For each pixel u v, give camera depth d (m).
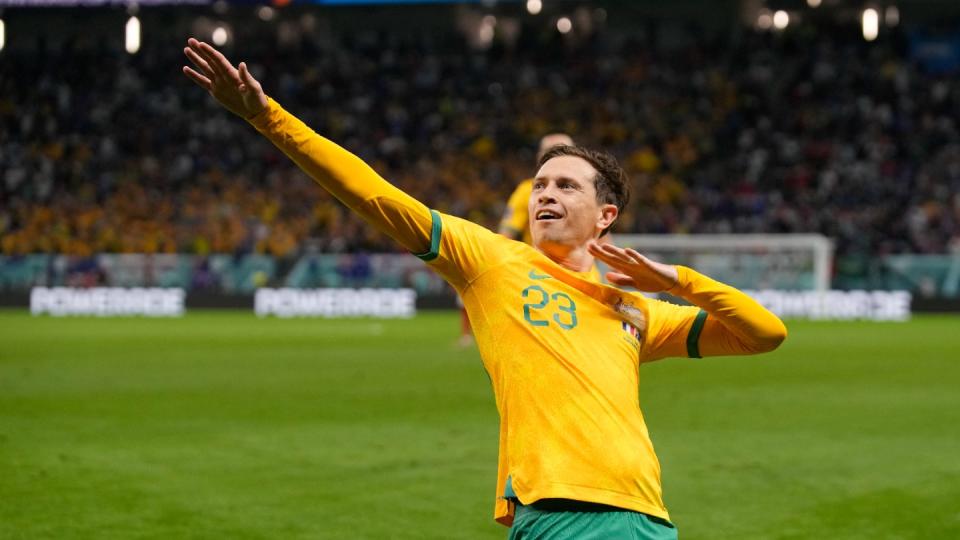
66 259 28.14
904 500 5.74
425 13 38.22
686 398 9.91
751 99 35.31
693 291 3.22
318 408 9.12
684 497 5.80
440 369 12.55
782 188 32.66
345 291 27.55
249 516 5.30
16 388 10.56
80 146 34.50
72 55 36.94
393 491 5.86
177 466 6.52
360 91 36.53
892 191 31.97
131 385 10.88
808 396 10.11
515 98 36.03
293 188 32.19
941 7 36.50
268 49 37.97
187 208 31.78
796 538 4.99
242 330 20.48
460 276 3.19
